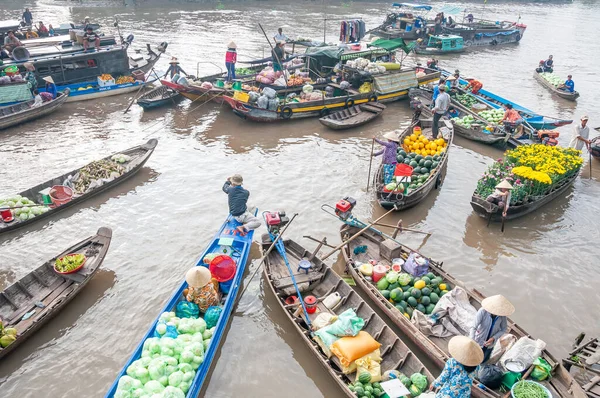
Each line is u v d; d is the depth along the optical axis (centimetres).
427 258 1175
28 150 1894
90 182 1578
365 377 869
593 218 1552
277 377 967
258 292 1183
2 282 1192
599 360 927
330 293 1123
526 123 2097
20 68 2283
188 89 2248
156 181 1691
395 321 1037
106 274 1225
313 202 1584
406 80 2559
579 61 3716
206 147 1981
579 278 1265
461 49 3947
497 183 1534
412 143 1825
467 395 701
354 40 3247
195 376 859
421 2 6800
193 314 1000
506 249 1381
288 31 4322
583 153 2047
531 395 805
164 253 1311
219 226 1437
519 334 971
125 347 1020
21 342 1000
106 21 4400
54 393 916
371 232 1333
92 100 2486
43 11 4781
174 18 4738
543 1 7444
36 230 1396
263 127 2209
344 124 2141
